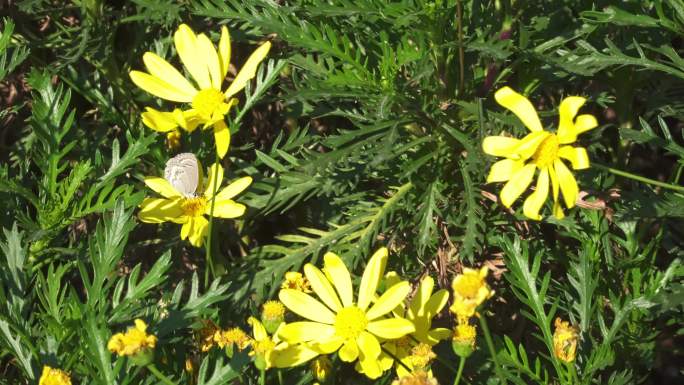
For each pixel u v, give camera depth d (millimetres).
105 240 523
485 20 576
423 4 540
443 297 517
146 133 619
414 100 558
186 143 618
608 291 592
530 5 585
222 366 505
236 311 575
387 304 501
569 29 572
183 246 620
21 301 527
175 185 571
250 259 591
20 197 587
